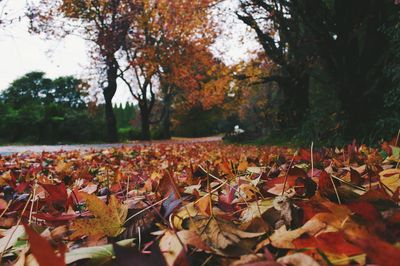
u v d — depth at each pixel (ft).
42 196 5.68
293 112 57.41
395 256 1.71
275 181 4.70
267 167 7.03
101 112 129.59
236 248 2.53
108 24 84.84
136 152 21.07
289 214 3.02
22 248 3.04
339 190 3.84
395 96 27.32
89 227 3.09
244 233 2.64
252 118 139.44
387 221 2.60
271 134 60.54
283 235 2.46
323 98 52.26
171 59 101.76
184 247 2.36
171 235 2.57
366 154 9.89
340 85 33.73
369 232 2.36
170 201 3.59
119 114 253.65
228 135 86.94
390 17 28.43
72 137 114.01
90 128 115.55
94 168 11.05
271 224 3.26
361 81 32.81
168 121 159.22
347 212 2.63
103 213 3.16
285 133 55.31
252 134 78.89
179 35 96.37
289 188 4.42
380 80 31.07
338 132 33.60
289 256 2.00
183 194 4.85
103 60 97.76
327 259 2.07
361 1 31.91
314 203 2.99
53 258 1.73
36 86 183.42
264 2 42.32
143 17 88.12
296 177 4.47
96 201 3.16
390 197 3.41
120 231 3.14
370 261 2.00
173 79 111.34
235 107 135.95
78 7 78.59
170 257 2.29
